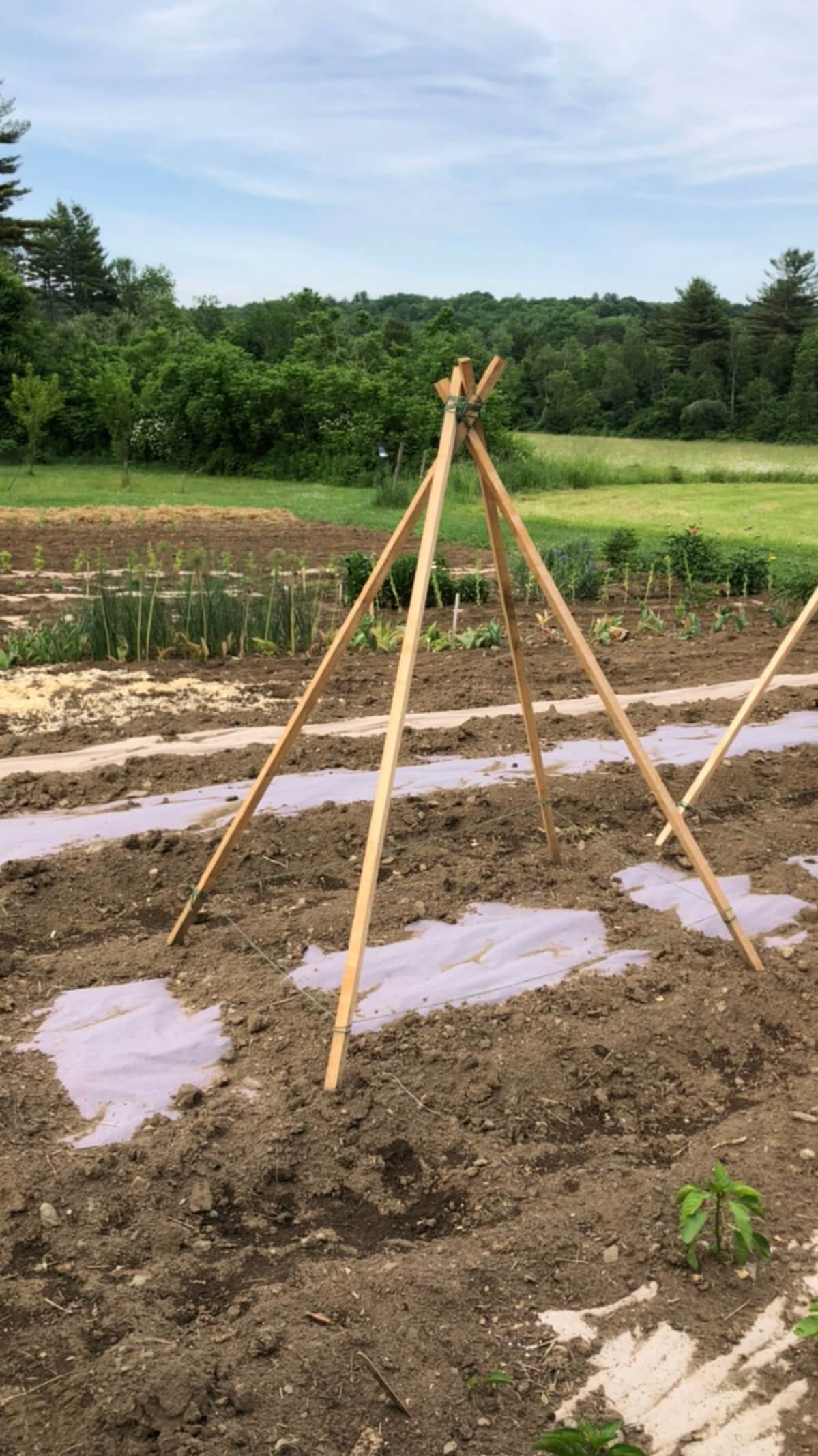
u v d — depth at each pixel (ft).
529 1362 7.98
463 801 19.01
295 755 21.52
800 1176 9.95
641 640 35.04
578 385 249.75
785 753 22.34
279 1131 10.34
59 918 15.02
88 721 24.16
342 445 112.88
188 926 14.03
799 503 95.35
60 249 285.64
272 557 41.24
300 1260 9.01
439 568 40.75
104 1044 11.84
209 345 126.41
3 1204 9.44
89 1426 7.25
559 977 13.44
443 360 117.50
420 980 13.24
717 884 13.51
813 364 215.31
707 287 247.29
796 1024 12.66
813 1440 7.47
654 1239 9.14
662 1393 7.78
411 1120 10.64
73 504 79.00
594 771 20.93
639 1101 11.28
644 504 94.53
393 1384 7.72
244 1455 7.14
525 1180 9.98
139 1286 8.56
